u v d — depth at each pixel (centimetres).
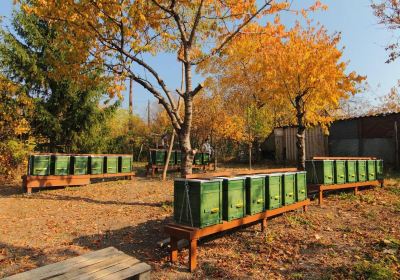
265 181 699
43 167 1253
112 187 1367
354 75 1176
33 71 1722
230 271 503
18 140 1576
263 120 2395
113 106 2041
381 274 457
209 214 544
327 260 537
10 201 1055
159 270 508
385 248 573
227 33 1030
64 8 794
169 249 598
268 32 1006
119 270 353
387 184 1308
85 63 912
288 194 770
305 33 1234
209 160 2125
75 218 831
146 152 3092
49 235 688
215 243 629
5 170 1523
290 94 1262
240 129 2225
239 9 939
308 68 1178
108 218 830
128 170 1623
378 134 1825
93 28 855
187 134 920
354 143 1938
